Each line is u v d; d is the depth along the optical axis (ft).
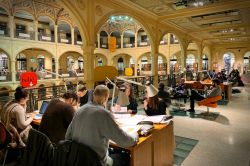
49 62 81.46
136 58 88.12
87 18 20.36
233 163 11.24
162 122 9.77
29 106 16.48
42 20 75.25
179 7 26.53
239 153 12.52
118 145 7.22
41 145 7.34
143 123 9.19
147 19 29.73
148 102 12.25
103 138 6.74
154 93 9.32
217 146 13.64
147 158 8.22
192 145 13.83
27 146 7.61
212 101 21.67
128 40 99.50
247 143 14.15
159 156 9.20
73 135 6.89
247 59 79.41
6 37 59.16
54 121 8.63
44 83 69.41
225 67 81.30
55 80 71.26
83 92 14.78
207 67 82.12
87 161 5.93
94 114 6.64
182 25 37.76
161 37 34.88
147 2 24.27
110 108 11.28
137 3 24.58
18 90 10.53
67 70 86.63
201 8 26.99
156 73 33.37
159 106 12.12
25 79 14.78
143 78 31.40
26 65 75.15
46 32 78.89
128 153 8.19
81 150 5.99
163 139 9.55
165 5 25.48
